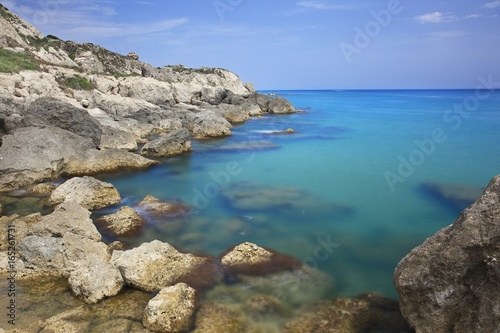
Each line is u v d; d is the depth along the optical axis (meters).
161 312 9.20
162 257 12.02
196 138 41.81
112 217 15.84
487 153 33.09
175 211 17.97
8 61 47.84
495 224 7.23
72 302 10.09
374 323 9.54
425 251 8.23
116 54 86.94
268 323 9.48
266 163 30.36
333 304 10.48
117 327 9.05
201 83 95.31
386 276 12.42
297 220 17.75
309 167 29.03
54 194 18.16
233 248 14.16
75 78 54.94
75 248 11.91
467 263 7.45
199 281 11.37
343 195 21.86
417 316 8.27
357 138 42.78
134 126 40.84
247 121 61.25
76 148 24.84
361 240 15.59
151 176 25.27
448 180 25.03
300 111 79.50
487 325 6.94
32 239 12.13
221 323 9.36
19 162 20.89
